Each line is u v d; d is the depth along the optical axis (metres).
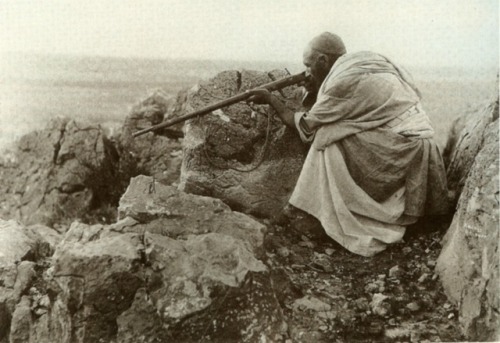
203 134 3.71
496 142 3.12
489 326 2.86
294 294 3.14
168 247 2.89
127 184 4.80
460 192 3.59
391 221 3.44
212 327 2.75
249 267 2.84
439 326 2.99
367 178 3.43
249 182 3.61
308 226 3.54
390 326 2.99
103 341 2.77
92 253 2.82
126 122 4.89
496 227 2.90
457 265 3.11
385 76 3.48
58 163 4.67
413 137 3.41
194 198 3.29
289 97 3.86
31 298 3.13
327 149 3.46
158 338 2.73
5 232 3.52
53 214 4.54
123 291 2.78
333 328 2.97
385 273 3.29
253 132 3.75
